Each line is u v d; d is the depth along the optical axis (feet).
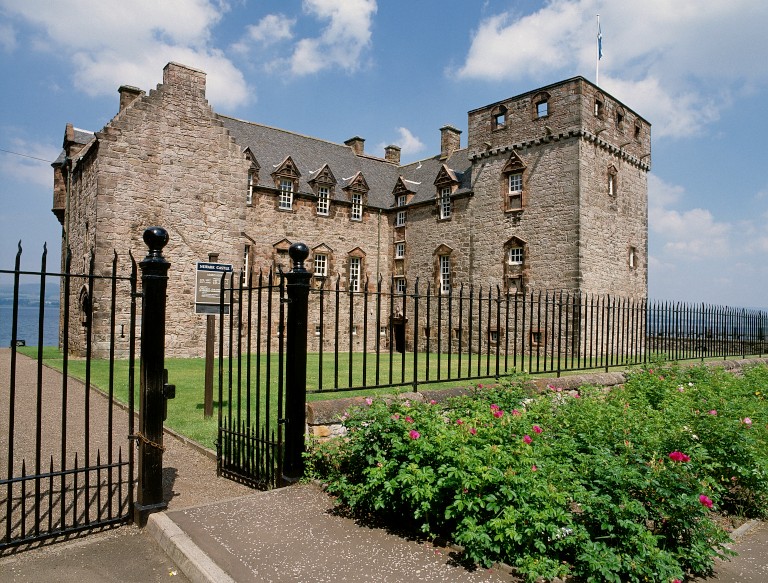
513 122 83.56
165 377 16.87
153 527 15.64
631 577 13.00
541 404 23.15
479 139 88.79
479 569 13.29
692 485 15.28
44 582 12.84
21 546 14.79
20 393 39.86
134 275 16.16
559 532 13.70
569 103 75.97
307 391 19.58
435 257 96.48
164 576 13.33
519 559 13.21
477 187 89.10
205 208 75.25
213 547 14.03
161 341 16.62
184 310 73.41
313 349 94.38
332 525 15.71
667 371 35.32
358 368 49.24
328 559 13.57
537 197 79.77
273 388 39.22
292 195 92.89
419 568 13.26
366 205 103.55
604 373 33.65
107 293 67.21
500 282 84.38
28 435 27.73
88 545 14.98
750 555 16.30
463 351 89.30
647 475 14.89
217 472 21.66
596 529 14.73
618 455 17.38
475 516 14.37
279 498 17.69
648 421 20.81
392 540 14.85
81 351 70.64
